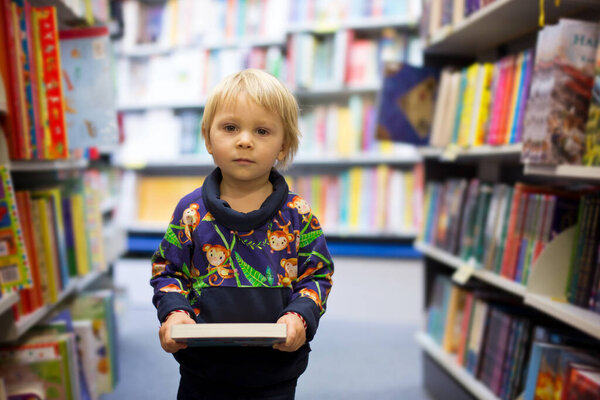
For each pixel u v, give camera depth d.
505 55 1.80
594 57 1.07
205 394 0.84
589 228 1.10
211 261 0.81
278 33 3.56
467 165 2.10
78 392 1.42
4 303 1.07
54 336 1.41
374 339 2.41
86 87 1.51
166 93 3.71
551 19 1.41
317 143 3.63
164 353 2.21
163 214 3.92
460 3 1.59
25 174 1.73
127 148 3.79
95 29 1.49
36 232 1.40
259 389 0.83
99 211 2.00
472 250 1.64
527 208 1.33
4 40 1.19
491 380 1.47
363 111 3.60
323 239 0.88
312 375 1.99
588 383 0.94
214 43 3.63
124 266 3.70
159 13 3.75
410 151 3.55
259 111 0.79
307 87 3.50
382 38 3.52
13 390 1.29
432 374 1.85
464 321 1.69
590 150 1.04
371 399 1.79
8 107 1.20
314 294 0.82
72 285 1.65
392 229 3.61
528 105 1.17
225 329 0.70
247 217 0.80
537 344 1.17
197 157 3.69
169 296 0.79
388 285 3.21
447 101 1.77
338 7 3.49
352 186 3.65
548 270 1.21
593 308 1.07
